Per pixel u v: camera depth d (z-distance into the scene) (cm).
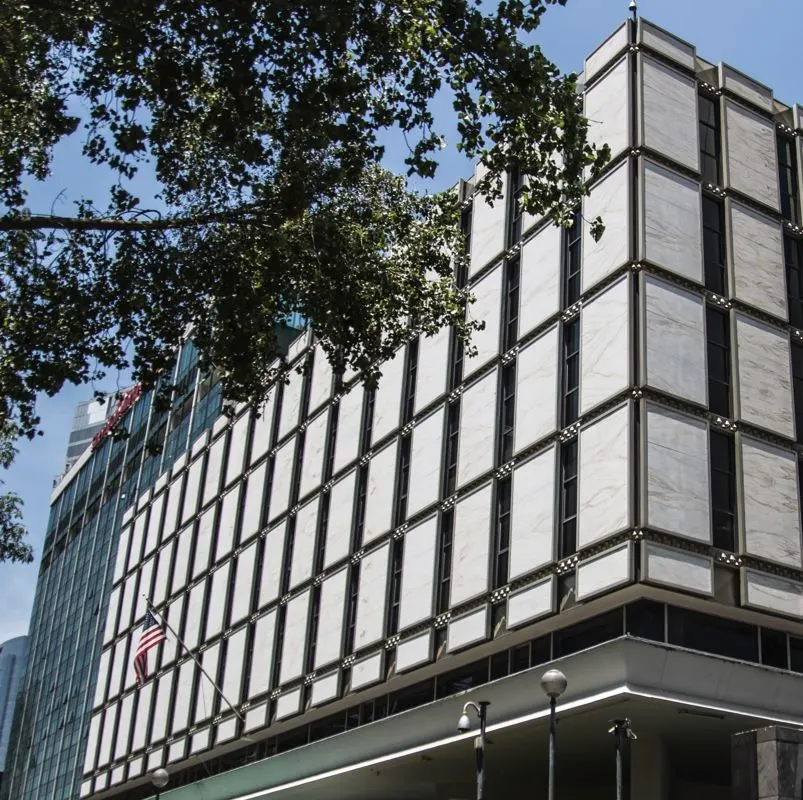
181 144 2303
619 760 2644
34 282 2244
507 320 3941
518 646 3481
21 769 8875
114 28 1944
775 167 3844
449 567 3875
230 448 6138
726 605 3123
